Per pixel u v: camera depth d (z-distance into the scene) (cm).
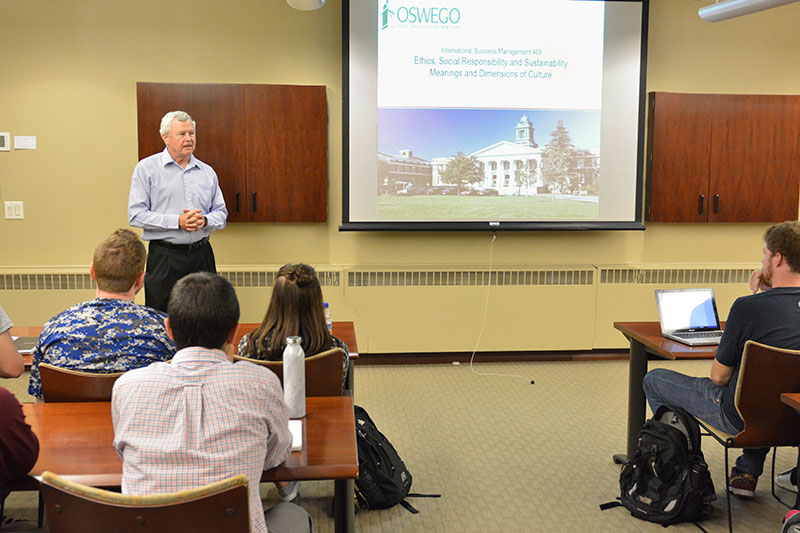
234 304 149
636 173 495
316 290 227
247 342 229
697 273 512
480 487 297
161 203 402
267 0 472
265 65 477
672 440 266
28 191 470
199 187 409
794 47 510
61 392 199
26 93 462
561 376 471
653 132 490
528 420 382
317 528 260
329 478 156
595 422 380
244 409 140
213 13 469
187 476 134
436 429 368
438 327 496
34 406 194
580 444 347
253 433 141
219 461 135
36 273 466
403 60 475
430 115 481
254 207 471
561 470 315
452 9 474
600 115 489
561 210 496
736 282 516
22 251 475
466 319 497
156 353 212
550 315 502
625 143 493
